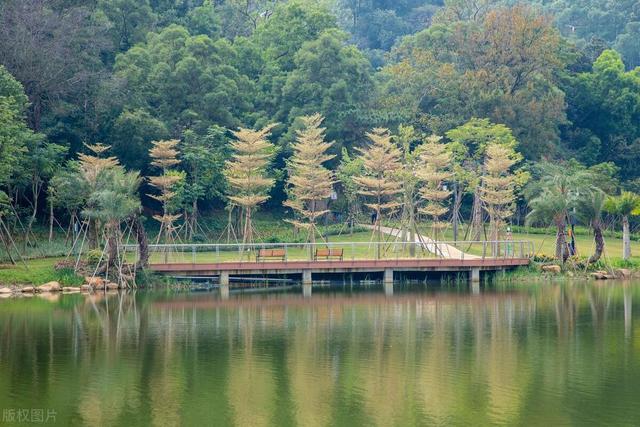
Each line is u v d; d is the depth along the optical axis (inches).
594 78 4948.3
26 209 3216.0
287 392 1358.3
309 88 3939.5
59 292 2470.5
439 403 1293.1
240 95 3882.9
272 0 5492.1
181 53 3779.5
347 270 2669.8
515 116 4178.2
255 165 3056.1
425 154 3169.3
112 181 2637.8
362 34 6988.2
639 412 1240.2
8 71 3152.1
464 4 5565.9
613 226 4003.4
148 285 2564.0
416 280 2817.4
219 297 2410.2
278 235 3614.7
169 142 3176.7
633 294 2449.6
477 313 2101.4
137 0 4165.8
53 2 3592.5
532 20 4439.0
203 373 1478.8
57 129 3417.8
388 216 3924.7
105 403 1305.4
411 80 4384.8
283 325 1937.7
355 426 1192.8
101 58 3895.2
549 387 1373.0
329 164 3924.7
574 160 4188.0
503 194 3093.0
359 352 1638.8
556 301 2308.1
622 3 7126.0
